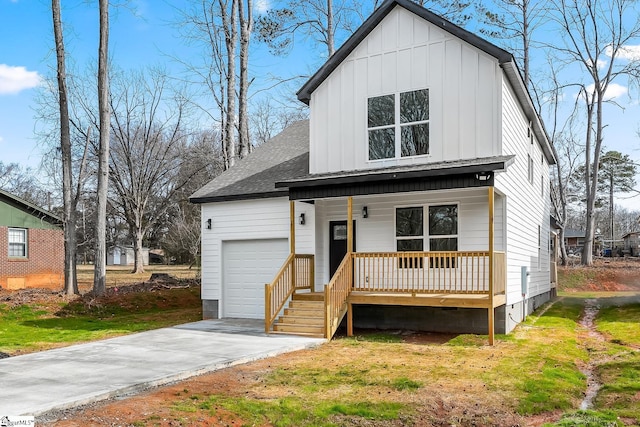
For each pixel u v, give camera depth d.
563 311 18.17
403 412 6.64
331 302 11.95
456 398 7.21
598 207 54.72
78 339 12.30
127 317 17.22
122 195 41.88
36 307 17.06
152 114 42.25
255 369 8.84
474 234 12.80
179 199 43.16
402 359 9.68
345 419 6.41
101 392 6.96
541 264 20.47
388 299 12.16
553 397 7.35
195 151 41.34
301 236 14.65
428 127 13.14
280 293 13.11
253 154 18.88
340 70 14.34
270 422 6.23
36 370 8.46
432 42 13.21
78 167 36.78
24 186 59.56
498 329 12.53
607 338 12.41
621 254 46.19
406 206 13.56
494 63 12.53
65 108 20.20
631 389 7.71
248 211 15.66
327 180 12.45
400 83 13.53
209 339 11.78
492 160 11.41
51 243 27.16
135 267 42.16
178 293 21.34
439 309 12.89
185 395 7.08
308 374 8.44
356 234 14.17
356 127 14.02
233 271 16.03
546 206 22.47
